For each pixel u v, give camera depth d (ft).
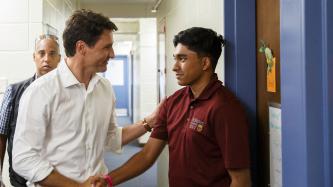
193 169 4.61
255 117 5.43
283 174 3.52
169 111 5.17
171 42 10.72
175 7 10.02
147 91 23.09
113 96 5.44
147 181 16.56
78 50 4.66
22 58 9.16
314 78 3.11
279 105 4.62
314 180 3.12
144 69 23.06
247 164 4.30
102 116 5.08
